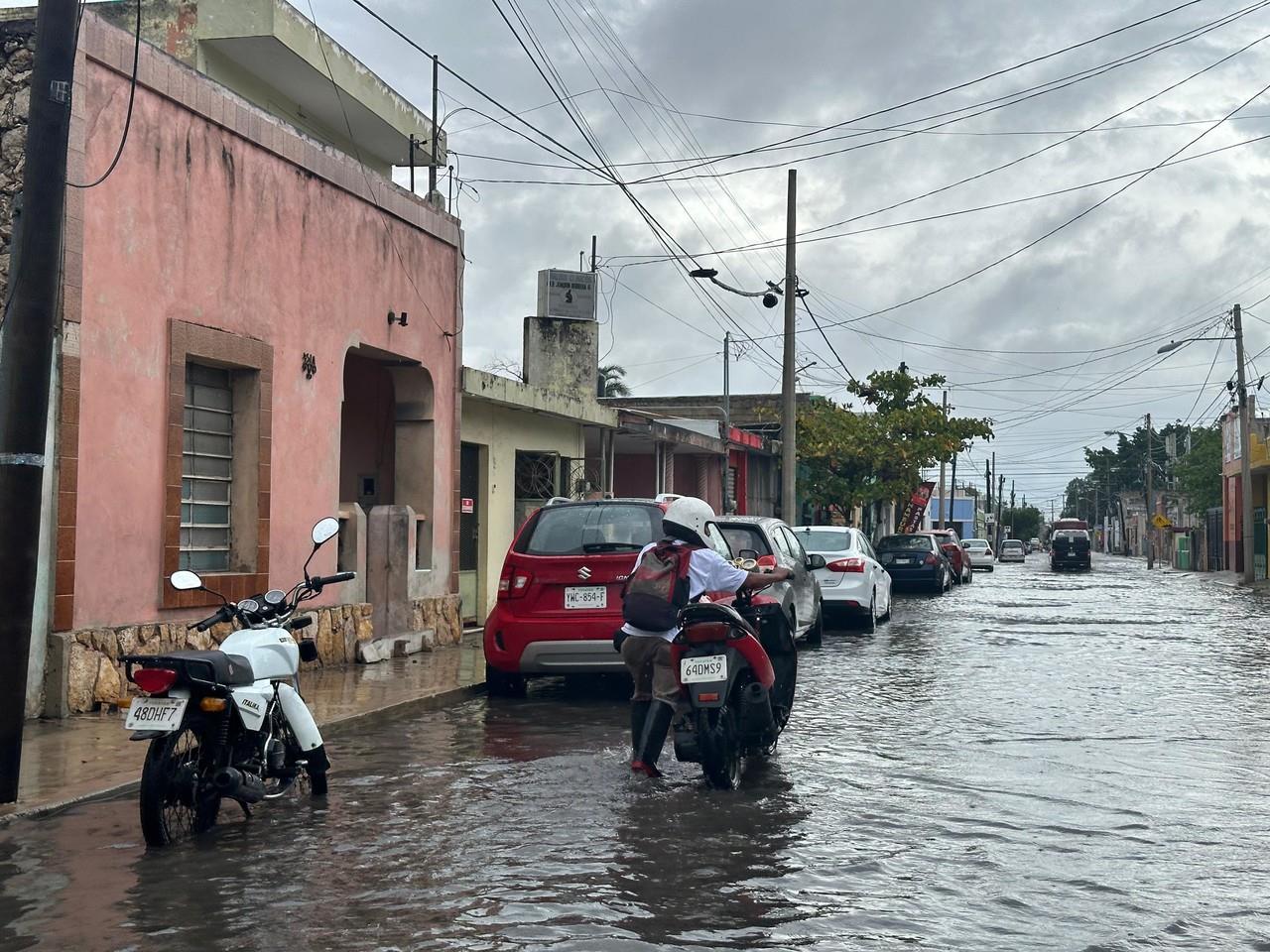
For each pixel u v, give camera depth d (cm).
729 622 767
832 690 1262
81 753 849
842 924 503
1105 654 1645
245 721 662
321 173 1398
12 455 705
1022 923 507
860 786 776
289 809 711
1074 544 6656
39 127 712
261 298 1280
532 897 537
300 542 1355
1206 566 6475
